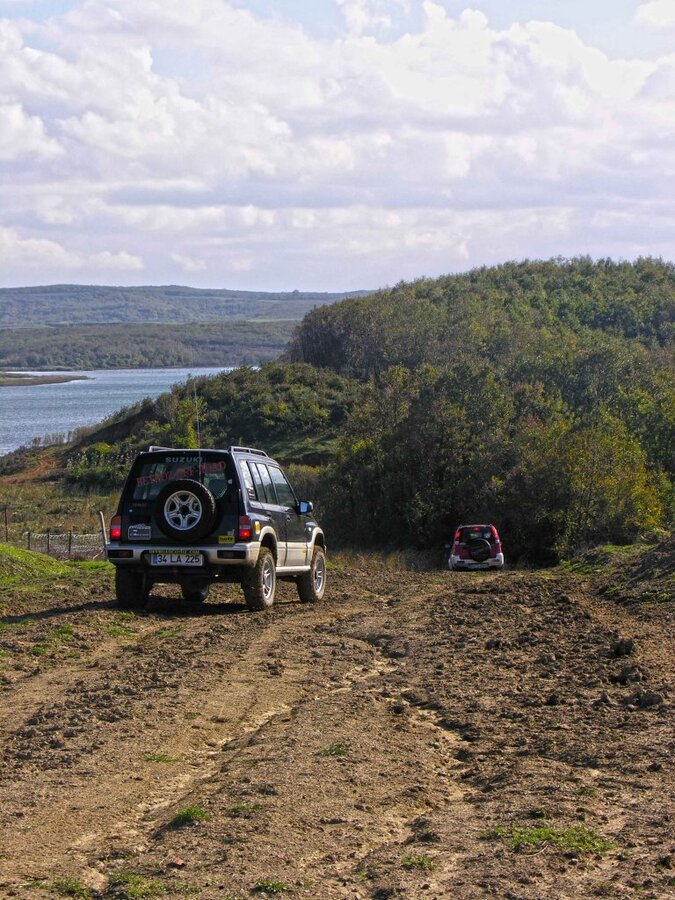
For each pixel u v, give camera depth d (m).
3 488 69.69
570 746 7.01
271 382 86.25
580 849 4.99
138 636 12.12
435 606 14.72
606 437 41.97
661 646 10.67
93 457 76.38
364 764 6.63
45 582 17.55
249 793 5.96
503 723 7.78
